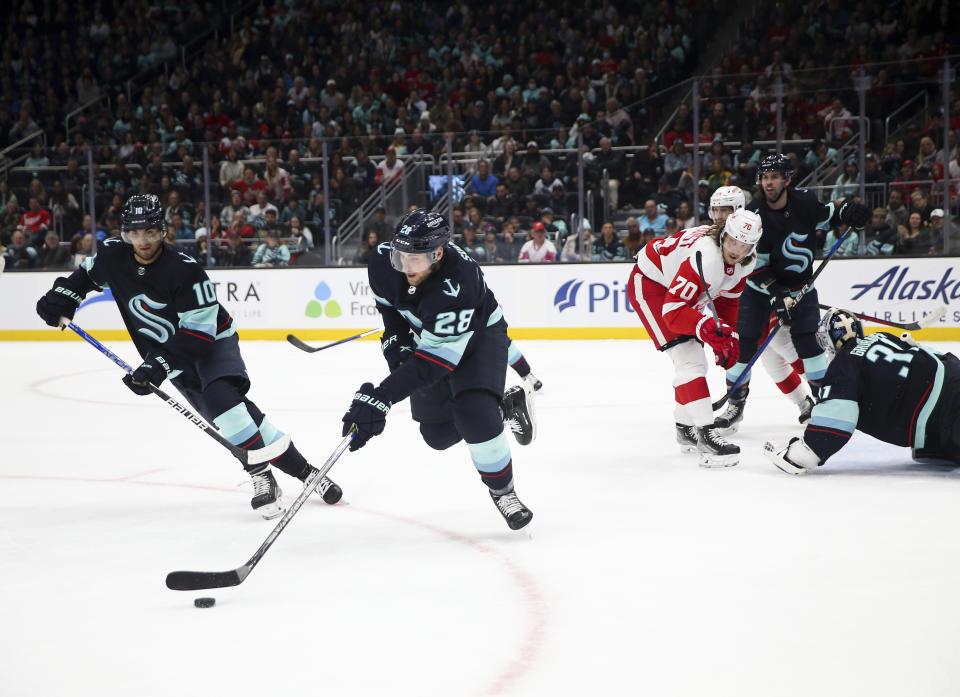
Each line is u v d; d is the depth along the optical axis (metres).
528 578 3.06
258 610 2.80
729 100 11.55
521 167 11.65
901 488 4.18
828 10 14.59
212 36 18.27
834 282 10.39
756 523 3.66
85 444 5.55
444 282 3.14
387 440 5.51
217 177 12.17
